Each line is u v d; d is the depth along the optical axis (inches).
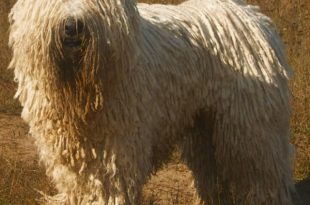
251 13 293.9
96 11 235.1
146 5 286.7
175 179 345.1
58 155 255.9
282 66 287.3
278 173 287.3
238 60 279.0
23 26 244.8
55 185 297.0
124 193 254.7
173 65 269.0
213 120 284.2
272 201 289.0
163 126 270.2
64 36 233.9
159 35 269.4
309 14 561.3
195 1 293.4
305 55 481.7
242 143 279.7
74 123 248.1
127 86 248.1
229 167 287.9
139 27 249.9
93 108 244.5
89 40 233.8
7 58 492.1
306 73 447.8
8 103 443.5
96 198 258.5
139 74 252.5
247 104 278.1
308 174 345.4
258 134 280.1
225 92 278.2
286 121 290.7
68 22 231.8
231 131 279.7
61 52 236.4
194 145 301.3
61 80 241.8
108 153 252.2
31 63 244.5
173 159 361.7
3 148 377.1
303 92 417.4
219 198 311.1
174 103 271.0
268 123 282.2
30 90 252.2
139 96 253.0
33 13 240.4
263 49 283.3
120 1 239.1
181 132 286.8
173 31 274.4
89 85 240.5
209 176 309.0
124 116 249.8
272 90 281.3
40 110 251.1
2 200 307.1
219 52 278.8
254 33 284.8
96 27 234.2
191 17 283.3
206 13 285.4
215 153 292.4
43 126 254.2
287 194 294.2
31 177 327.0
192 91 276.5
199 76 276.5
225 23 283.7
